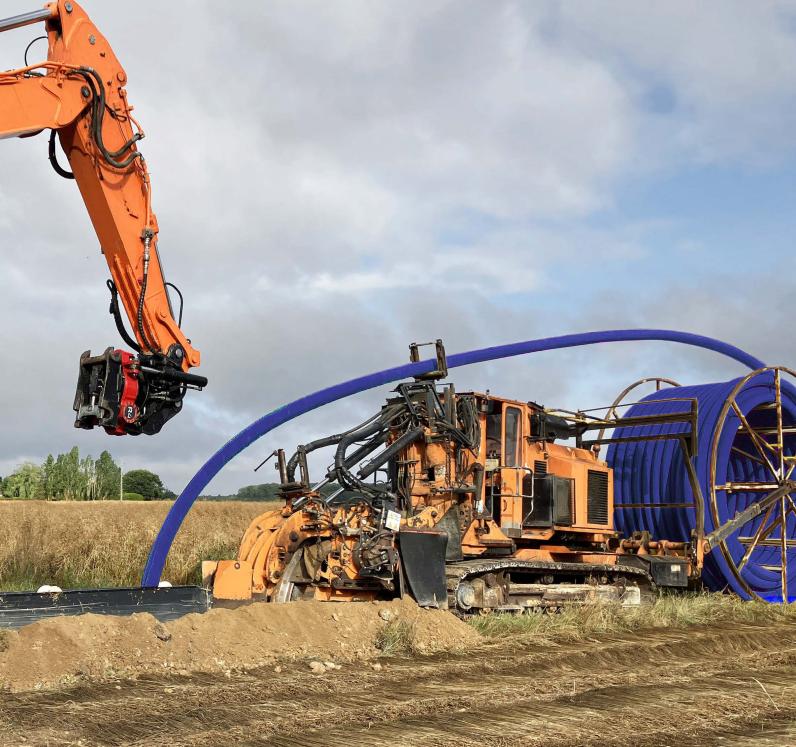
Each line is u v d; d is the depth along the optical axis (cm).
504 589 1276
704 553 1658
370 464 1231
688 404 1781
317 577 1162
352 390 1586
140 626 848
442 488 1281
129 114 1045
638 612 1318
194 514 2730
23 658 766
